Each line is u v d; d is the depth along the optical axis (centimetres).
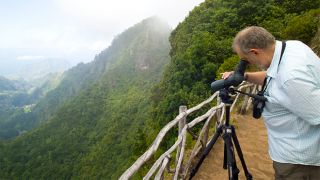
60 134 11244
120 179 300
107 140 8356
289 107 205
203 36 2544
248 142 636
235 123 764
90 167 7412
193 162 548
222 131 308
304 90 192
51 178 8331
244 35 220
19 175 9019
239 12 2638
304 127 211
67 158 9400
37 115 19762
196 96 2073
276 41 220
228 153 283
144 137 2030
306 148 213
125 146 6769
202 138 573
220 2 3198
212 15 3088
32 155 10069
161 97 3594
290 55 207
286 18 2184
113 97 13900
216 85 283
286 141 221
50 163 9188
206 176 501
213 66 2239
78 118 12188
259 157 558
